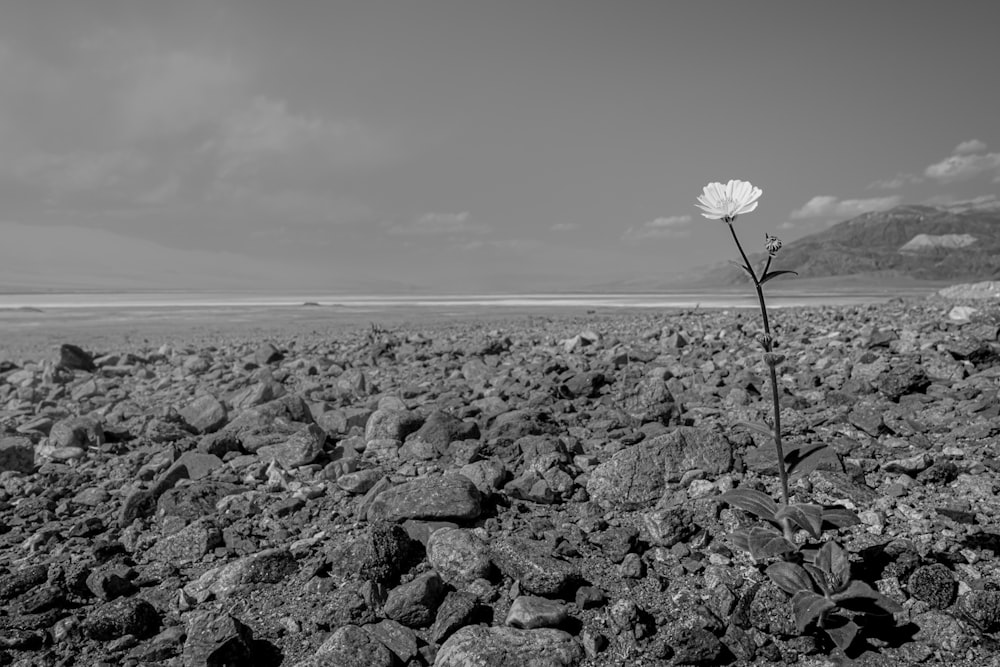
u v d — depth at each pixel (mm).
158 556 4828
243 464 6672
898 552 3912
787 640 3475
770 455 5504
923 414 6902
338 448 7262
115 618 3803
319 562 4371
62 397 12430
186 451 7328
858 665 3309
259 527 5133
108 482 6605
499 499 5207
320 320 40875
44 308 66625
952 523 4367
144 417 9594
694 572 4066
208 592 4195
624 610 3578
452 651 3387
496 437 7047
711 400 8398
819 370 9805
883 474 5312
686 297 98125
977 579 3746
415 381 11828
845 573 3496
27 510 5828
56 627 3840
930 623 3471
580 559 4285
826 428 6676
